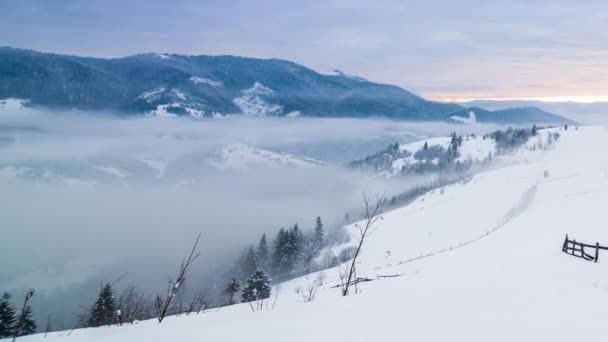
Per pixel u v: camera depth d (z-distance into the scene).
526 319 6.39
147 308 9.06
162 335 6.20
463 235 60.41
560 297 8.28
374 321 6.32
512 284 10.02
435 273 14.09
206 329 6.45
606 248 15.39
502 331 5.67
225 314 8.38
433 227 76.69
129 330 6.97
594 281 10.45
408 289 10.10
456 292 9.11
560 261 15.55
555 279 10.78
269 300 12.57
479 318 6.44
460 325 5.97
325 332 5.69
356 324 6.14
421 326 5.91
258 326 6.36
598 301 7.84
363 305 8.03
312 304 8.79
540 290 9.10
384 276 16.05
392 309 7.33
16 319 11.75
